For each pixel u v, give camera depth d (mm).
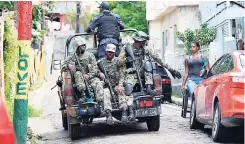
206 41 40312
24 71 14273
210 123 16938
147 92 18250
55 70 69125
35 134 20297
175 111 25922
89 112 17469
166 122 21406
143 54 18500
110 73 18000
